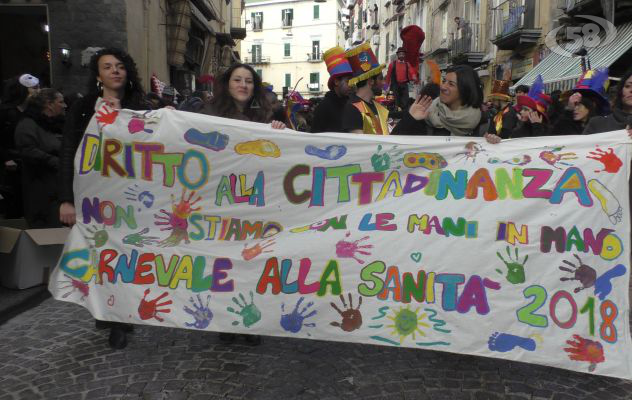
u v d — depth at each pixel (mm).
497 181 2891
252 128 3117
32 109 4590
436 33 23312
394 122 6906
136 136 3145
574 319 2689
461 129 3377
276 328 2939
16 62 10359
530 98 4523
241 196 3113
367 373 3010
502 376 2990
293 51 60938
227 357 3193
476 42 18547
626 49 9820
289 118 6867
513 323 2729
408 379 2943
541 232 2770
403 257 2846
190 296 3029
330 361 3160
